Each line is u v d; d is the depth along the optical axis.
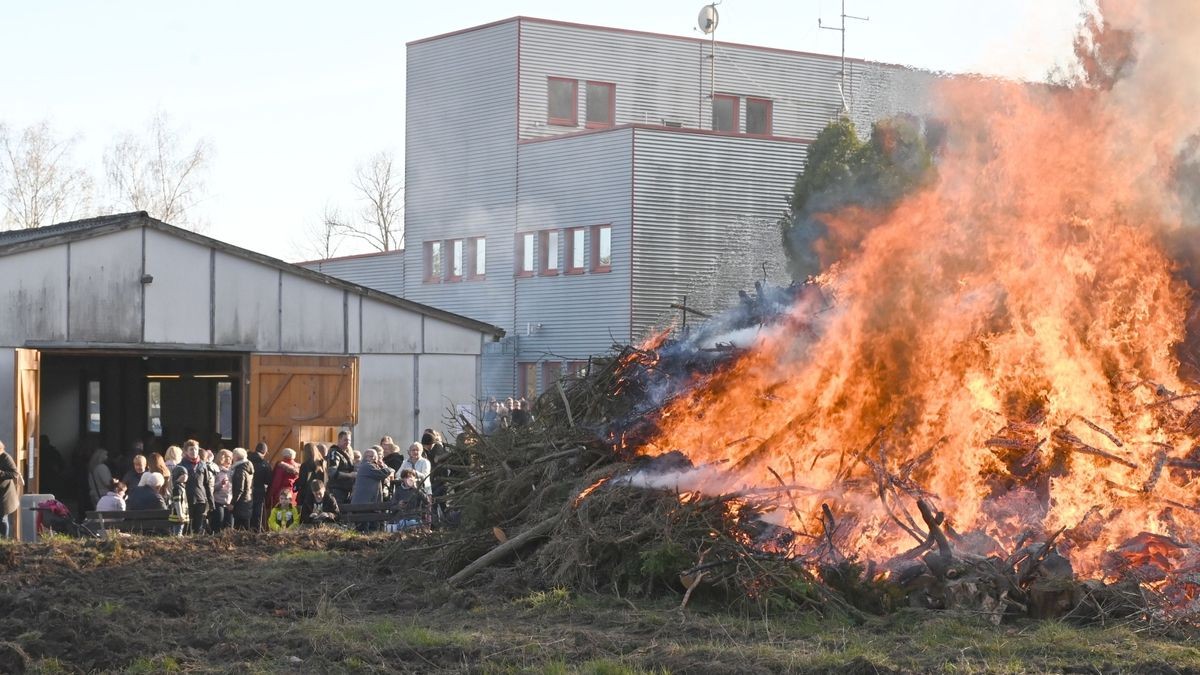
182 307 23.28
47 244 21.67
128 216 25.73
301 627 10.44
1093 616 10.59
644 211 39.44
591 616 10.88
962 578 10.91
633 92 45.38
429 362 26.36
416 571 13.13
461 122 45.25
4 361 21.23
